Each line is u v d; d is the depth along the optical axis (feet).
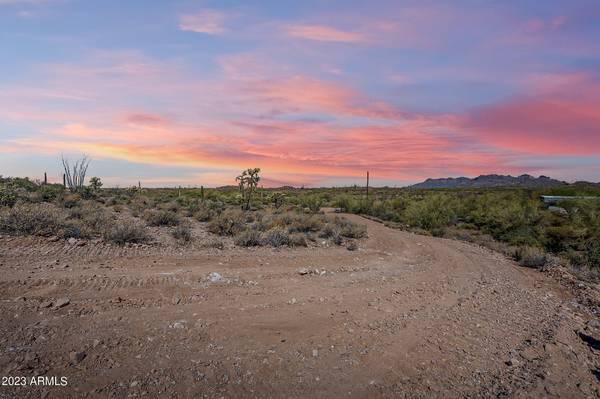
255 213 75.72
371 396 14.58
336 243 52.70
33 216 41.32
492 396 15.06
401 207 119.55
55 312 20.06
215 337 18.61
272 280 30.25
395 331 21.07
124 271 29.19
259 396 14.03
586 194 131.13
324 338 19.47
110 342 17.12
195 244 43.11
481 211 96.37
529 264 46.83
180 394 13.70
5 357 15.06
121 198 100.22
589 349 20.45
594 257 51.13
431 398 14.69
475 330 22.04
